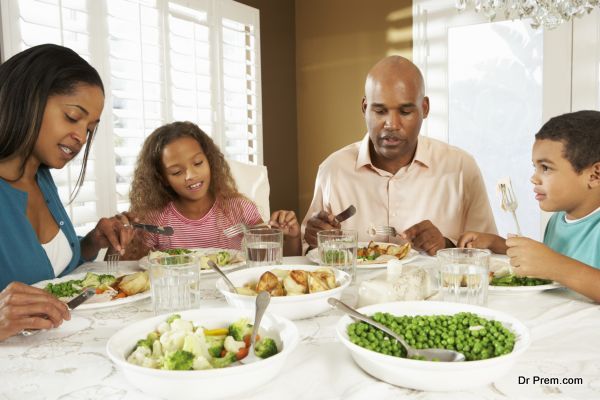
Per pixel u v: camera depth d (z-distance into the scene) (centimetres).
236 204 220
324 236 132
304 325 100
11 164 137
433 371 67
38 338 95
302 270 112
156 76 275
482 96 317
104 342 93
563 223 143
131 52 261
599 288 105
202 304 115
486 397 69
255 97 347
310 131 396
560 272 108
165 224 210
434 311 91
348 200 212
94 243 161
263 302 87
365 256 156
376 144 193
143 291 123
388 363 69
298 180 405
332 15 375
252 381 67
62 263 149
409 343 78
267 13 363
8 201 133
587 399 68
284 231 178
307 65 390
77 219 236
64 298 116
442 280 109
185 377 64
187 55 292
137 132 264
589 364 79
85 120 131
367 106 193
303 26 389
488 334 77
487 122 317
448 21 323
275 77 374
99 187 248
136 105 266
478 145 321
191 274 107
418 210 206
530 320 99
